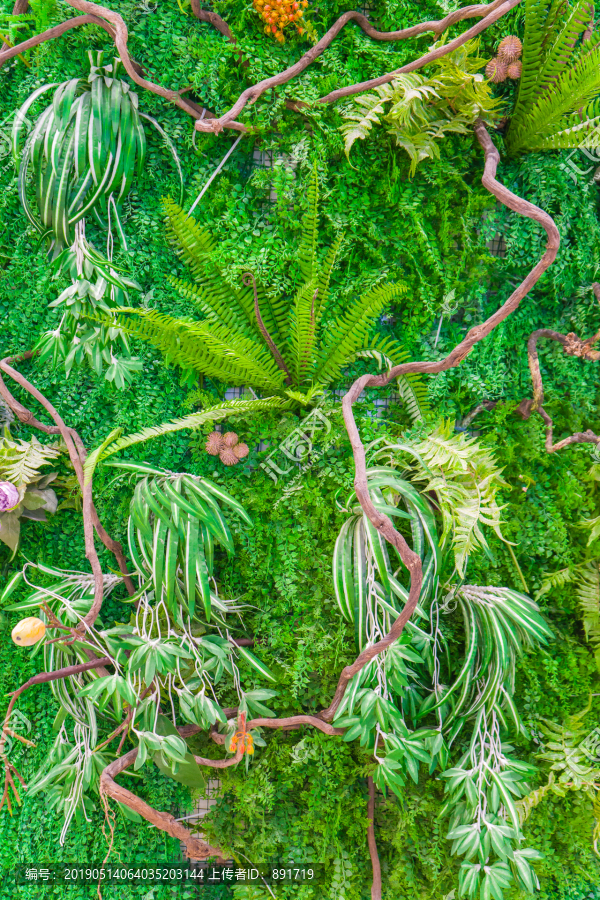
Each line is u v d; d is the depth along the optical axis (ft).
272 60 7.91
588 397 8.34
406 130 7.91
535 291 8.32
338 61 7.93
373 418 8.25
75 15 7.83
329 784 8.11
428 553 7.81
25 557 8.25
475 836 7.82
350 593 7.77
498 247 8.32
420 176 8.14
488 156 7.91
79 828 8.15
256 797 8.07
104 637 7.80
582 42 8.06
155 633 8.00
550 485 8.34
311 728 8.18
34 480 8.02
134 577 8.23
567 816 8.17
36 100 7.91
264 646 8.23
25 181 7.90
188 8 7.89
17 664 8.23
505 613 7.90
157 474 7.97
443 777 7.89
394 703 8.16
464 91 7.86
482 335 7.83
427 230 8.17
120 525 8.20
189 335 7.86
